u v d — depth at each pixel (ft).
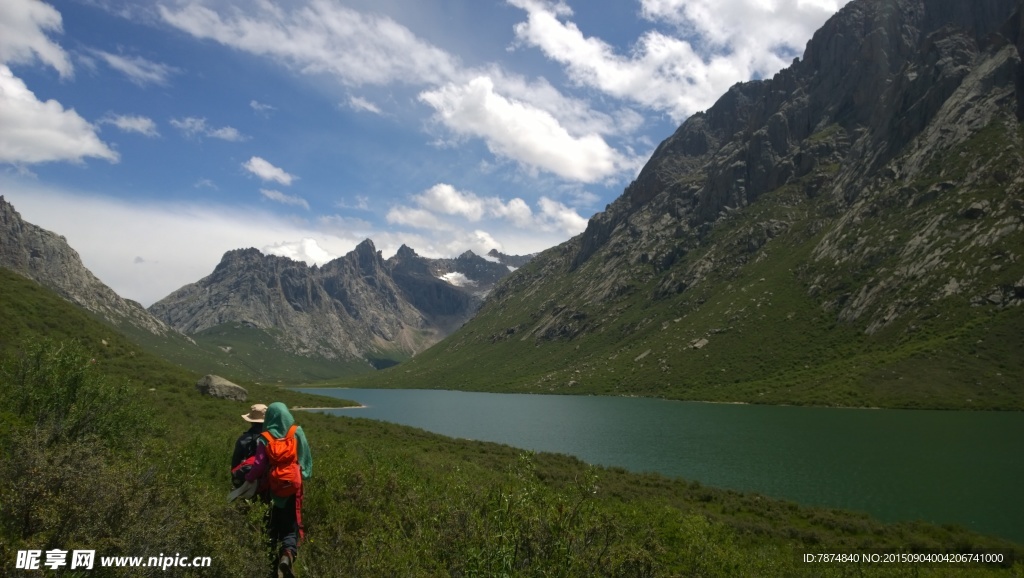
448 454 170.71
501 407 560.61
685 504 128.16
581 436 309.63
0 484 25.89
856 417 362.12
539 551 29.73
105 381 61.72
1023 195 533.55
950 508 148.25
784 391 499.92
